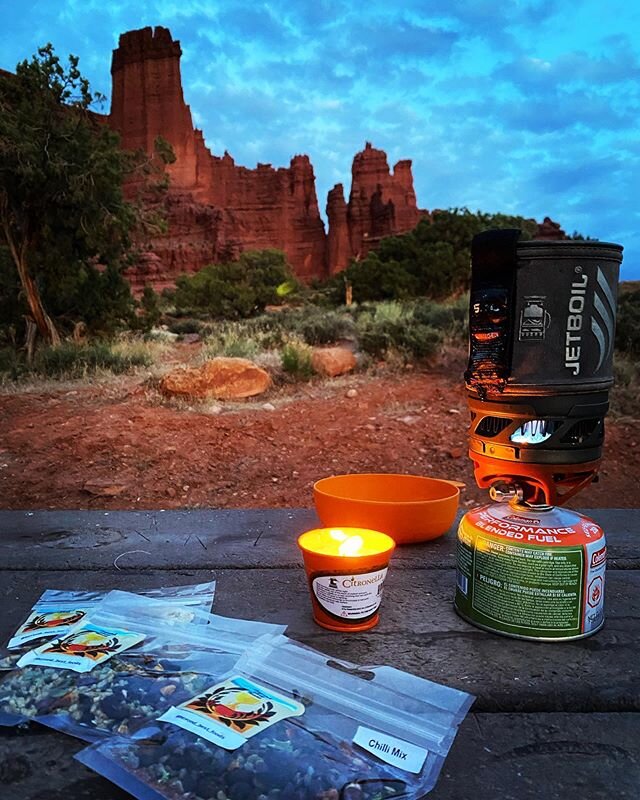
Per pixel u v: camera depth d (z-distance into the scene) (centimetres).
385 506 153
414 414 611
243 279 3641
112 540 166
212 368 704
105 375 835
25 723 84
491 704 90
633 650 105
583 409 107
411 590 132
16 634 109
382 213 9175
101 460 518
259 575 140
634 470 492
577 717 88
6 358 927
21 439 561
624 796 72
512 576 109
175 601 123
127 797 72
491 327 106
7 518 188
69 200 1074
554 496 112
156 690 90
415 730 82
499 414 110
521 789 73
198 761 75
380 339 826
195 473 502
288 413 628
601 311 106
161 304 3094
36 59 1081
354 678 93
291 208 9794
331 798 70
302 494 465
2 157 1009
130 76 10200
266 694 88
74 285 1132
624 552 152
